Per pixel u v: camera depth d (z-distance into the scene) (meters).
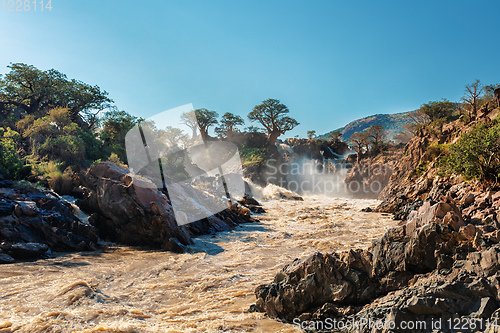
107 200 15.45
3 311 6.72
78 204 17.11
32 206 13.95
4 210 13.05
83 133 28.48
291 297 6.07
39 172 21.03
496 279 4.07
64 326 5.91
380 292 5.65
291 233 18.56
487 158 21.80
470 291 4.15
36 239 13.10
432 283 4.61
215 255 13.16
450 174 26.64
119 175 15.95
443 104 69.12
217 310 6.93
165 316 6.62
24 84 44.72
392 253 5.64
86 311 6.67
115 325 5.82
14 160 20.69
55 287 8.33
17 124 31.27
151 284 9.16
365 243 15.11
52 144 25.33
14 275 9.62
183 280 9.49
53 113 30.42
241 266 11.16
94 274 10.07
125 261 12.01
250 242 15.87
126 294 8.25
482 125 23.52
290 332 5.53
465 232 5.04
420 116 73.75
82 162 25.69
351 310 5.48
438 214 5.52
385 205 30.80
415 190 30.02
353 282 5.80
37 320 6.16
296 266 6.41
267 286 6.67
